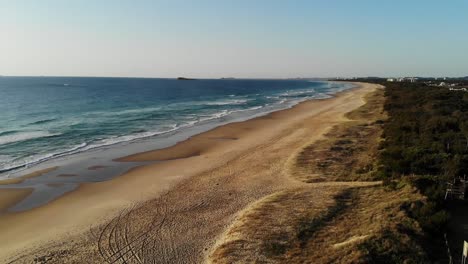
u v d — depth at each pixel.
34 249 12.30
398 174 17.62
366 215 13.18
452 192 14.90
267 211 14.37
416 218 12.62
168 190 17.92
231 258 11.03
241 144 28.47
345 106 55.19
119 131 34.88
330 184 17.59
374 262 10.09
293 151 24.72
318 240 11.75
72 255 11.88
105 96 83.94
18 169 21.72
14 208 15.87
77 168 22.05
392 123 31.34
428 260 10.32
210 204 15.93
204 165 22.42
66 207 15.94
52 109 53.25
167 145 28.61
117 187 18.56
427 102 44.66
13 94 86.69
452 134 24.11
